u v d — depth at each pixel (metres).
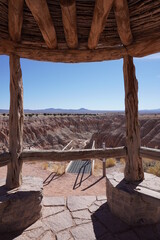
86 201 3.69
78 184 5.69
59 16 2.74
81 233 2.68
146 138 24.00
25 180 3.41
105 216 3.13
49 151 3.26
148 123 27.42
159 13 2.59
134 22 2.82
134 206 2.80
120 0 2.25
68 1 2.17
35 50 3.15
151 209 2.92
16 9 2.34
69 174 6.91
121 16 2.52
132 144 3.30
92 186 5.50
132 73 3.32
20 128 3.18
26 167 7.48
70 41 2.96
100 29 2.66
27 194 2.84
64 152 3.31
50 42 2.95
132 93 3.32
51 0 2.51
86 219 3.04
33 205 2.90
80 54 3.27
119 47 3.21
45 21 2.46
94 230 2.75
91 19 2.79
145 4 2.52
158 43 2.79
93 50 3.23
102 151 3.41
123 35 2.88
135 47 3.06
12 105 3.12
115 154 3.43
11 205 2.66
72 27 2.63
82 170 7.74
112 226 2.85
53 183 5.73
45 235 2.62
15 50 3.06
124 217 2.96
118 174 3.67
